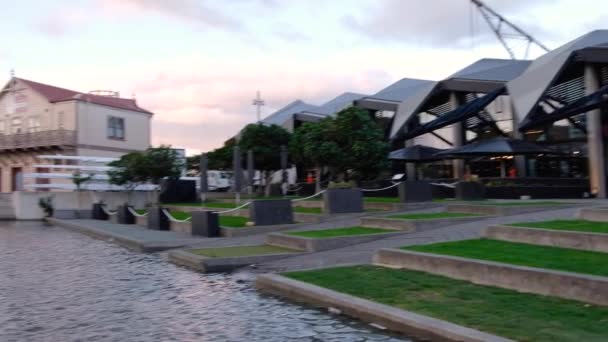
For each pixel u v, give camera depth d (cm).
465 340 585
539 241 1027
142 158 3142
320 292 826
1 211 3775
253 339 669
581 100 2352
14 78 4759
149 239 1800
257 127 3584
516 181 2347
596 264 800
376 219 1534
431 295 771
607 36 2681
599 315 621
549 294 721
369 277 915
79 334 709
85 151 4422
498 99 3241
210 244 1598
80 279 1134
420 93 3422
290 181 4331
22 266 1340
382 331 682
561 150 2869
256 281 989
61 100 4450
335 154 2269
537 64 2892
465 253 960
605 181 2564
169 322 761
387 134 3719
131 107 4888
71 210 3644
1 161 4816
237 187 2356
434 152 2720
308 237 1338
